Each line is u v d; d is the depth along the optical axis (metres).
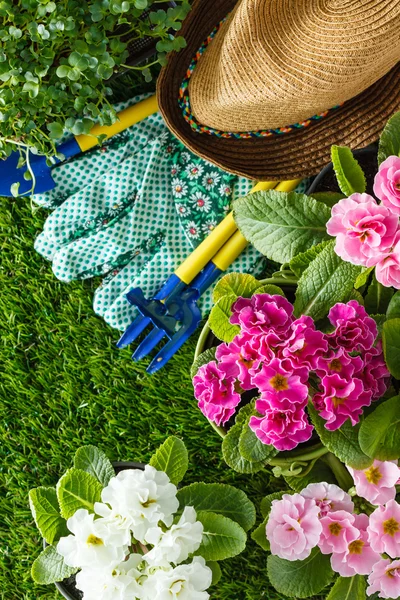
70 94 1.04
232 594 1.29
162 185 1.28
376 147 1.12
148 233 1.30
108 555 0.81
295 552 0.89
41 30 0.92
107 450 1.34
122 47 1.00
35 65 0.98
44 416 1.36
